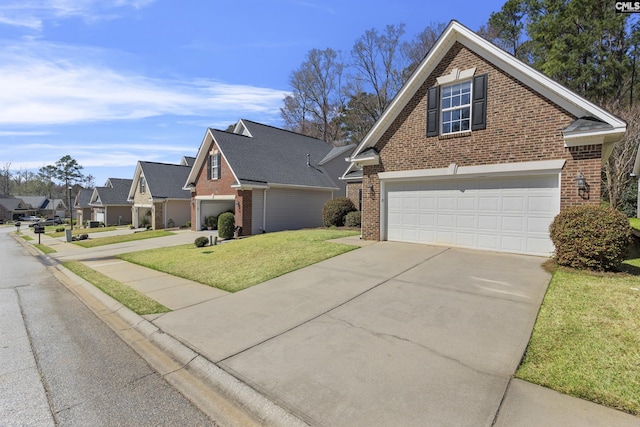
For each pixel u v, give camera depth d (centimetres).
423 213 1108
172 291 756
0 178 10081
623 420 280
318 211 2311
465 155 1000
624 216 702
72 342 502
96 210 4728
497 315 507
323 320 531
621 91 2306
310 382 359
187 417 319
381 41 3372
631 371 348
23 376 397
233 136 2128
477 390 330
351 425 290
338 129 4084
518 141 906
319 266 870
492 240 966
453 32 1005
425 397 323
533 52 2552
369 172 1225
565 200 838
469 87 1011
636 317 470
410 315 529
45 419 314
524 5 2650
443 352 409
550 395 318
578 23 2361
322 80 4141
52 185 9412
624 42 2294
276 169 2088
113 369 415
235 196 1900
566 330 445
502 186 947
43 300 756
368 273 780
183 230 2555
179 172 3334
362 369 379
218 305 636
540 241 886
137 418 316
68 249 1902
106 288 806
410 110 1120
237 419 317
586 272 696
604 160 1057
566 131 801
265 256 1045
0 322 598
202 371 400
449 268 782
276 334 489
